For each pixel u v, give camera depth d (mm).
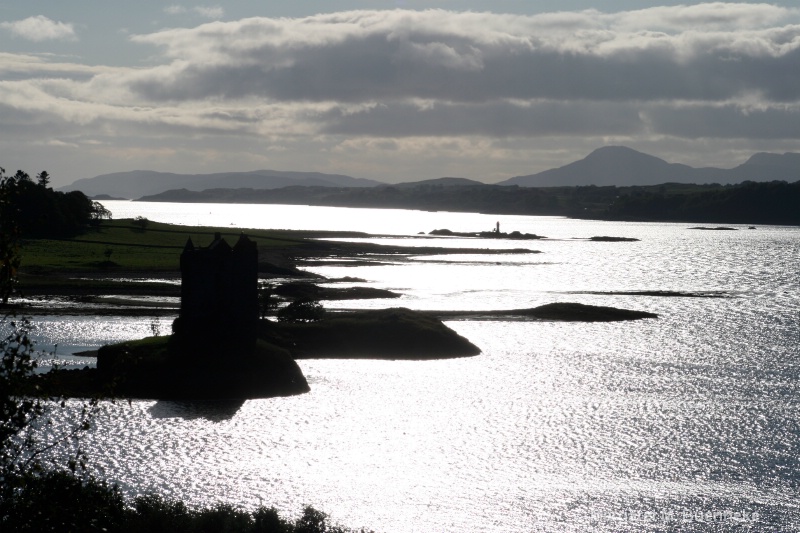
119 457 129375
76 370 177750
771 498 119500
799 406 171750
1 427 52281
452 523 109875
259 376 177250
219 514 96812
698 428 154750
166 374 172250
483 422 158125
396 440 145750
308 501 116438
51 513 54531
